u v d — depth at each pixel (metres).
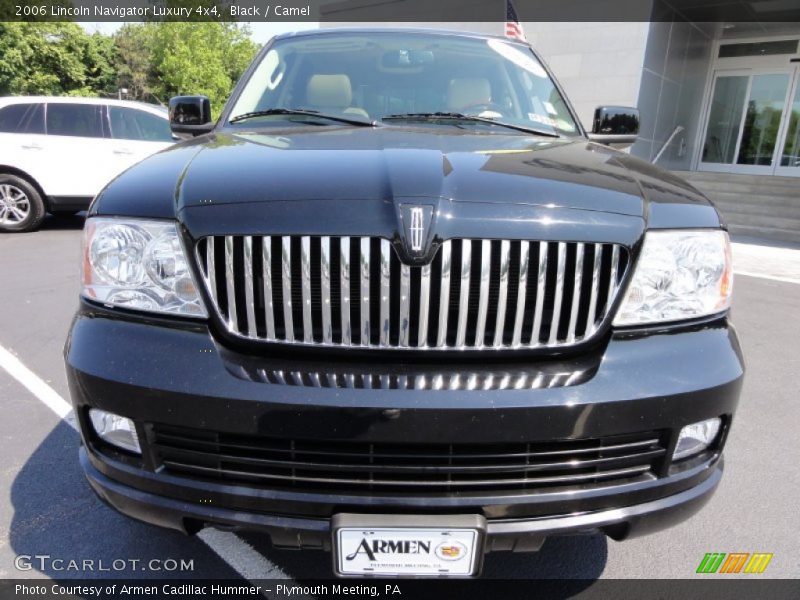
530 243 1.43
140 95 40.62
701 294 1.55
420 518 1.37
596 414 1.38
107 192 1.62
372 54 2.73
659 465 1.49
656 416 1.42
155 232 1.48
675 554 2.08
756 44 13.79
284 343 1.43
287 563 1.99
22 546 2.03
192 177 1.58
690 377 1.44
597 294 1.47
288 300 1.42
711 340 1.52
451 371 1.42
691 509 1.55
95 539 2.08
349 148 1.77
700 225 1.57
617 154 2.04
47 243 7.26
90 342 1.48
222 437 1.40
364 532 1.38
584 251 1.45
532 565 2.01
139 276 1.49
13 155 7.63
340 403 1.34
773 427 3.02
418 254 1.37
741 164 14.45
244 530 1.44
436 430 1.35
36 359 3.66
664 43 12.21
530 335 1.46
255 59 2.79
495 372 1.42
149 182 1.61
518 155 1.79
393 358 1.43
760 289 6.09
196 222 1.44
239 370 1.39
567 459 1.43
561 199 1.48
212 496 1.41
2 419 2.90
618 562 2.03
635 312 1.49
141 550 2.03
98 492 1.56
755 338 4.46
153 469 1.45
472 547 1.40
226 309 1.45
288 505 1.39
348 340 1.43
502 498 1.39
